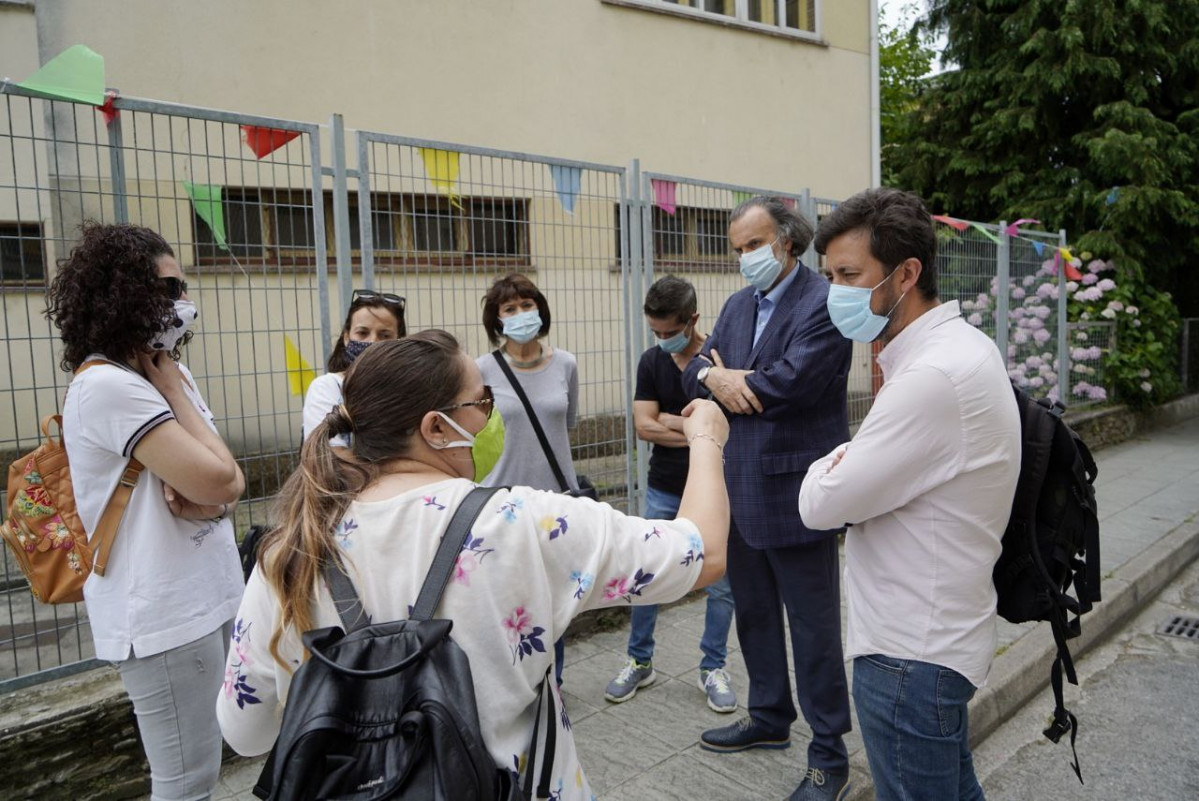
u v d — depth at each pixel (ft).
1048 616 5.82
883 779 5.95
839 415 8.80
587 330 15.46
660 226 15.12
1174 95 37.37
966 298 23.22
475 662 3.57
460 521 3.71
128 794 8.84
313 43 19.89
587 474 14.26
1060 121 38.04
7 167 13.09
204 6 18.47
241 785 9.20
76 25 17.13
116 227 6.16
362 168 10.78
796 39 29.22
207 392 9.95
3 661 10.02
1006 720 11.62
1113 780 10.02
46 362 12.98
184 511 6.19
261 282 13.16
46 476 6.19
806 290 8.75
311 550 3.64
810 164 30.09
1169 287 40.60
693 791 9.02
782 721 9.61
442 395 4.03
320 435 4.04
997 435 5.40
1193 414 37.83
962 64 40.63
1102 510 21.42
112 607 6.00
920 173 41.50
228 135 17.38
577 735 10.27
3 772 8.14
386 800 3.04
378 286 12.37
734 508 8.75
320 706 3.19
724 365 9.57
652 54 25.84
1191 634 14.74
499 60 22.75
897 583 5.74
